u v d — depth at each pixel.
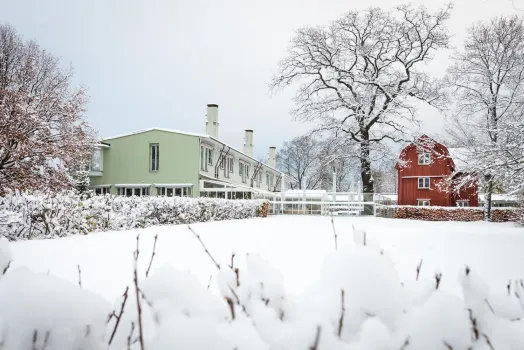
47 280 1.12
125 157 28.70
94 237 8.63
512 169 12.66
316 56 32.34
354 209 28.72
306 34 31.48
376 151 31.62
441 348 1.04
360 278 1.19
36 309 1.05
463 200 31.97
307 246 7.71
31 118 13.81
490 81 22.56
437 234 10.83
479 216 26.73
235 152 35.41
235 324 1.11
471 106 22.75
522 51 21.62
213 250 6.90
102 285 4.23
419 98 29.97
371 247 1.46
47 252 6.21
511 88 21.27
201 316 1.16
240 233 10.25
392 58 31.42
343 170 61.91
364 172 32.19
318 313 1.18
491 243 8.60
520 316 1.38
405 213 28.20
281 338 1.06
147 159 28.41
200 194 27.98
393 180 68.12
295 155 66.94
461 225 18.00
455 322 1.06
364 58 31.31
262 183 47.59
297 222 17.25
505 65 22.48
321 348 1.02
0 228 7.79
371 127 31.67
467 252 7.23
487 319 1.19
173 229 11.16
